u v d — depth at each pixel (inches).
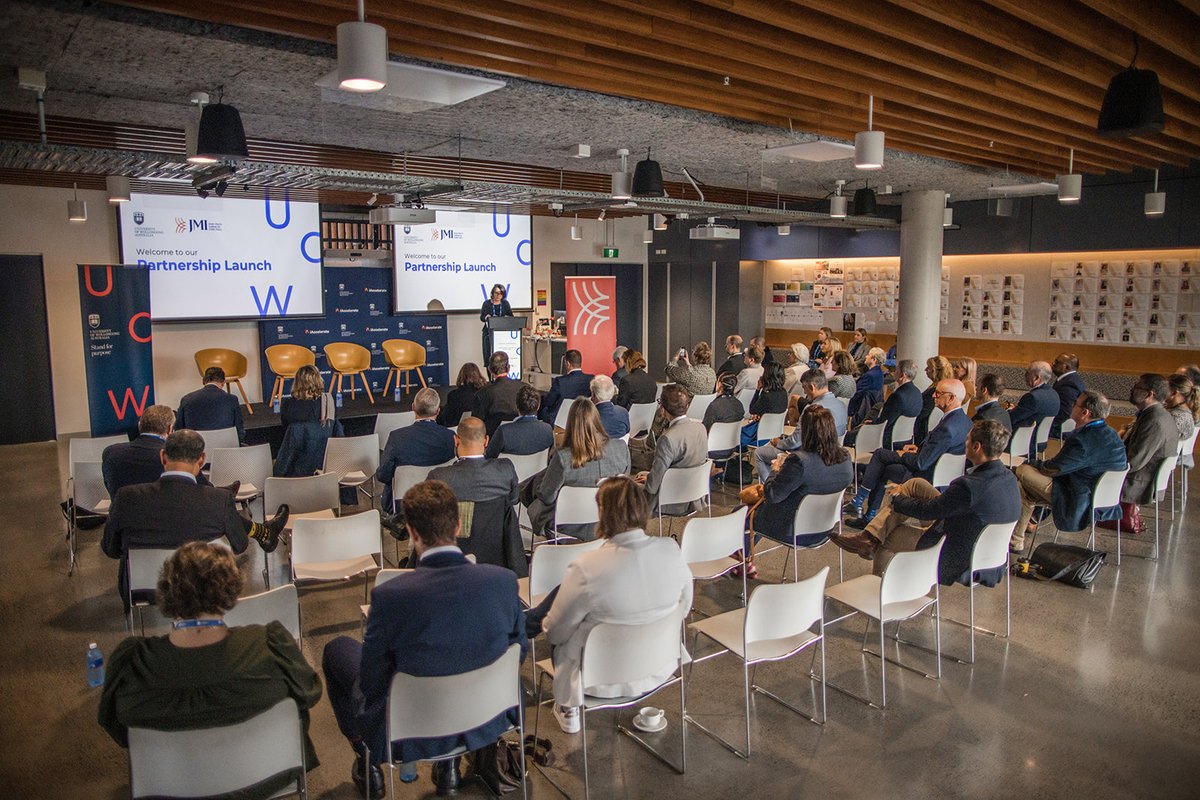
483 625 105.0
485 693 107.6
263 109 249.9
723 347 615.8
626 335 662.5
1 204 392.8
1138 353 423.2
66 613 196.9
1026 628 189.5
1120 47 181.0
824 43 184.2
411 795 127.6
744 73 198.4
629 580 117.3
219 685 92.7
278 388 437.1
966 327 490.9
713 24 162.7
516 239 546.6
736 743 142.6
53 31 161.8
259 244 445.1
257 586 213.0
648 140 293.4
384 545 245.8
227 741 93.8
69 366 418.3
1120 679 165.2
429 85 189.9
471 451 161.0
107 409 351.9
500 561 163.9
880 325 538.3
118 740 94.2
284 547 236.2
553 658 124.8
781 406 296.2
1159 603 203.9
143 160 239.6
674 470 211.5
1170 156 324.5
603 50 189.0
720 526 173.0
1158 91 156.6
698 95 219.5
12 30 161.0
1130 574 224.1
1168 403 267.9
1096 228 419.8
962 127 265.6
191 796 94.3
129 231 410.3
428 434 200.4
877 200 467.8
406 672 102.3
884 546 181.6
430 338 513.3
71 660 172.7
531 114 248.1
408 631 101.4
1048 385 282.0
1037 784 130.7
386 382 489.1
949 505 167.6
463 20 163.3
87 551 241.1
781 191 456.4
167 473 152.4
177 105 244.8
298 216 455.5
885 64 198.2
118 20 154.4
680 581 122.4
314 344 470.6
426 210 351.9
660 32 166.7
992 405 250.1
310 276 462.9
